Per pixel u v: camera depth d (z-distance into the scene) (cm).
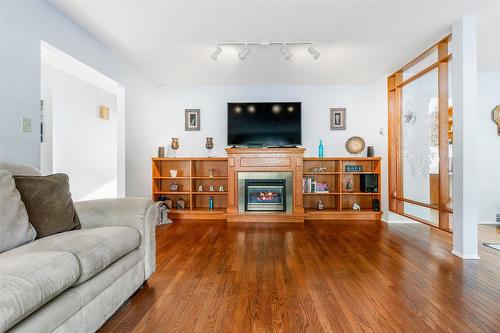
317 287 205
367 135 500
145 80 447
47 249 132
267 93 504
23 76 217
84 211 196
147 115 455
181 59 378
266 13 263
